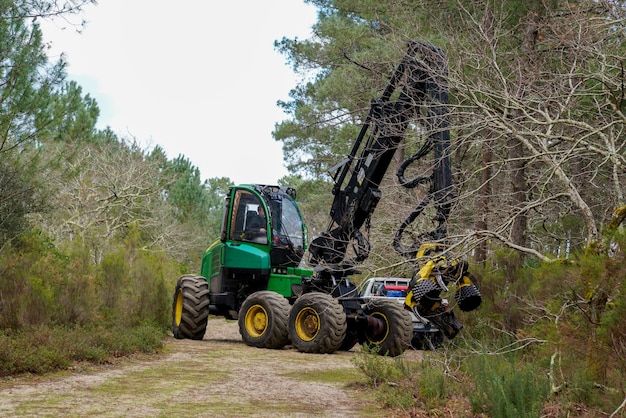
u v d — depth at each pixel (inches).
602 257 273.3
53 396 286.4
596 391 250.2
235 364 417.1
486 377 263.3
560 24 378.6
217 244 621.6
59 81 472.7
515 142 506.9
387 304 501.4
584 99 413.7
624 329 251.4
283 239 584.1
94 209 1288.1
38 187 553.0
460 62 390.0
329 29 848.3
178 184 1833.2
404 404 279.0
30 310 429.1
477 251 570.6
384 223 402.6
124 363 399.2
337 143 944.3
